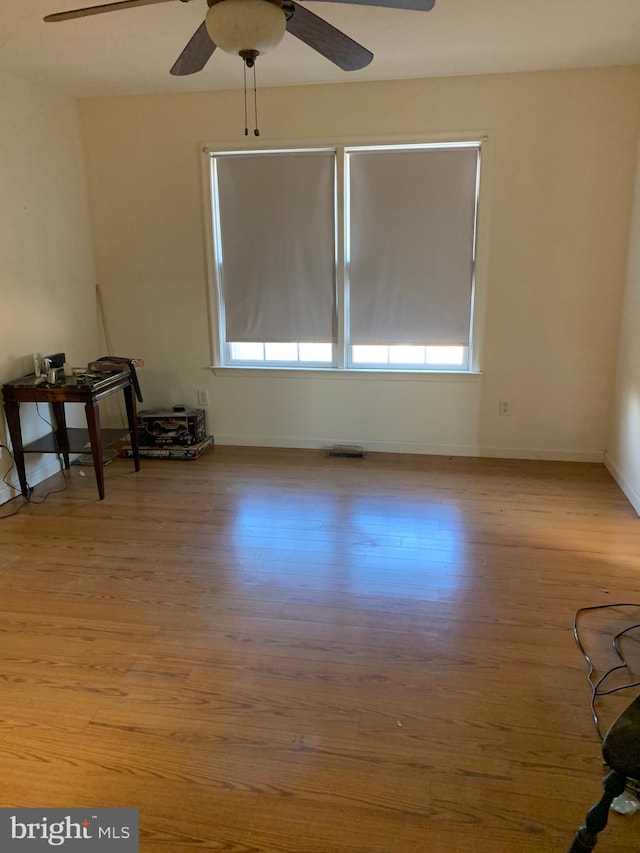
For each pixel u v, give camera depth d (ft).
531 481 12.54
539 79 11.94
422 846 4.83
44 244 12.69
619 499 11.60
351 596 8.36
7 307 11.64
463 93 12.25
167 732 5.99
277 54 10.69
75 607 8.15
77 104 13.60
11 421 11.41
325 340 14.15
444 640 7.38
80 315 14.08
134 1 6.02
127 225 14.21
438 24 9.39
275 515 11.00
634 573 8.91
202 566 9.21
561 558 9.36
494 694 6.48
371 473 13.09
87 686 6.64
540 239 12.72
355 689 6.56
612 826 4.99
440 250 13.19
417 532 10.28
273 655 7.13
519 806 5.16
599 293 12.76
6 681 6.73
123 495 12.00
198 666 6.95
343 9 8.79
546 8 8.80
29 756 5.72
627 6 8.75
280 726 6.05
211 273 14.16
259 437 15.01
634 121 11.80
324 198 13.32
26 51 10.36
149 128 13.53
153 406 15.23
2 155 11.39
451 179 12.77
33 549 9.78
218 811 5.13
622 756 4.14
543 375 13.41
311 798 5.25
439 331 13.65
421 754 5.70
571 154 12.19
